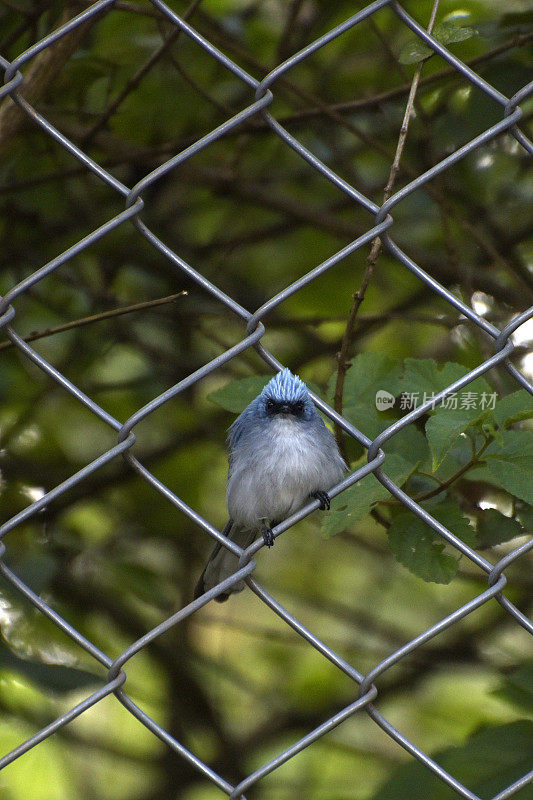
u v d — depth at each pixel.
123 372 13.93
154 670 12.38
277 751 12.86
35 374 12.27
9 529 4.98
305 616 14.62
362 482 5.67
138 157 10.87
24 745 4.93
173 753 12.23
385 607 14.36
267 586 14.56
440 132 10.53
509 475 5.64
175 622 5.01
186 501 12.84
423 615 14.23
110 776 13.30
